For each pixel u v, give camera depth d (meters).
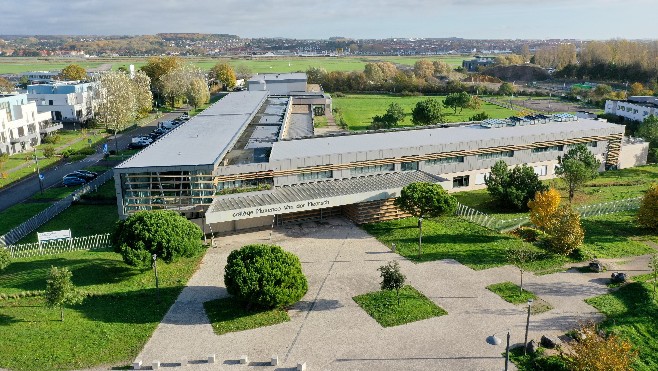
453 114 149.00
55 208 66.12
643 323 38.75
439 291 44.22
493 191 66.44
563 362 33.03
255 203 56.66
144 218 46.44
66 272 39.16
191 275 48.06
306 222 62.16
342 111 157.50
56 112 129.00
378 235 57.59
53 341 36.97
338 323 39.41
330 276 47.50
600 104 163.12
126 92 110.38
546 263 49.56
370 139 74.94
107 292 44.41
